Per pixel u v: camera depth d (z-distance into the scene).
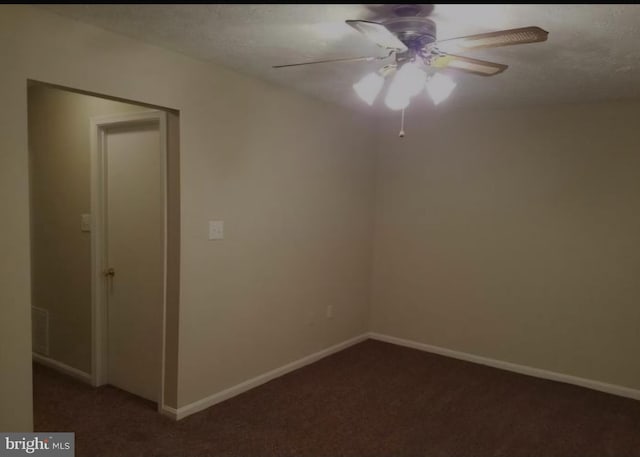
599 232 3.65
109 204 3.42
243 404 3.23
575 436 2.94
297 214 3.80
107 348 3.51
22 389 2.20
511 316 4.05
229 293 3.26
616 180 3.58
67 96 3.53
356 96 3.81
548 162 3.84
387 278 4.74
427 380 3.78
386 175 4.69
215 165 3.07
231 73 3.13
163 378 3.03
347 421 3.04
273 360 3.70
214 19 2.24
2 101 2.05
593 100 3.58
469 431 2.96
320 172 4.01
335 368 3.99
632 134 3.51
